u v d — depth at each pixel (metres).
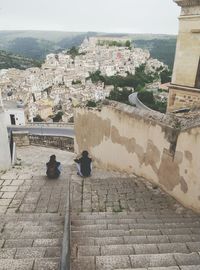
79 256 3.43
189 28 9.78
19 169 8.93
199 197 5.71
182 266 3.10
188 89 10.32
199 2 9.13
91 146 10.23
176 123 6.34
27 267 3.22
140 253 3.71
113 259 3.37
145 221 5.35
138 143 7.72
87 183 7.77
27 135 14.27
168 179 6.75
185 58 10.22
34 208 6.32
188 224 5.11
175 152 6.34
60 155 12.95
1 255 3.63
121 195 6.96
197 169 5.68
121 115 8.19
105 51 162.12
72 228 4.79
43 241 4.08
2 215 5.84
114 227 4.87
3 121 8.40
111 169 9.22
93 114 9.62
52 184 7.68
